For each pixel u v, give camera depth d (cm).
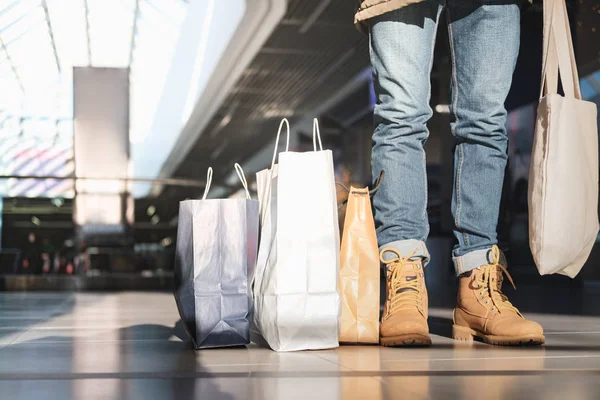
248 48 1148
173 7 1231
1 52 1177
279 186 128
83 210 662
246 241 131
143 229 685
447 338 147
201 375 90
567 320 199
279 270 124
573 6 451
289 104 1473
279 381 85
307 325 123
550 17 129
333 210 129
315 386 81
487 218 145
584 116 127
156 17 1255
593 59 462
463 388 79
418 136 144
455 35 148
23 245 744
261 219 142
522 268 502
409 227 141
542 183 124
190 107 1518
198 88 1422
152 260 673
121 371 95
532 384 82
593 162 129
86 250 657
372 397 73
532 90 473
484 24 144
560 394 75
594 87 470
